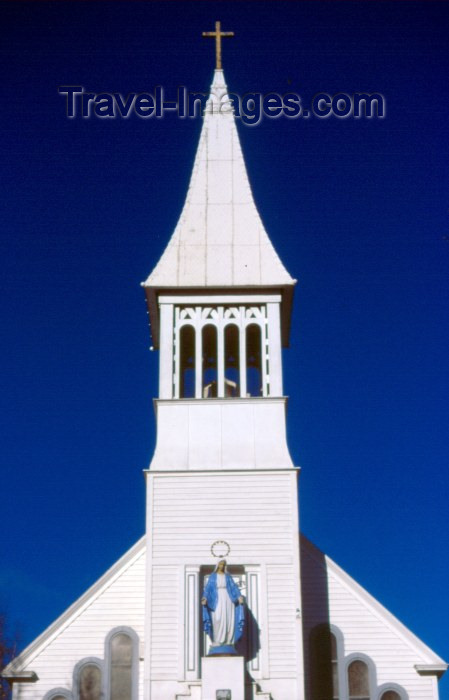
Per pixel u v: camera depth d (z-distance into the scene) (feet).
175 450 129.59
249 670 120.26
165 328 135.03
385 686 125.70
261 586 123.54
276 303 136.15
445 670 125.90
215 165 145.48
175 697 119.14
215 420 131.23
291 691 119.44
